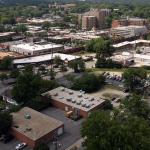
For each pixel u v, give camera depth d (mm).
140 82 192500
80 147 120625
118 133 101125
